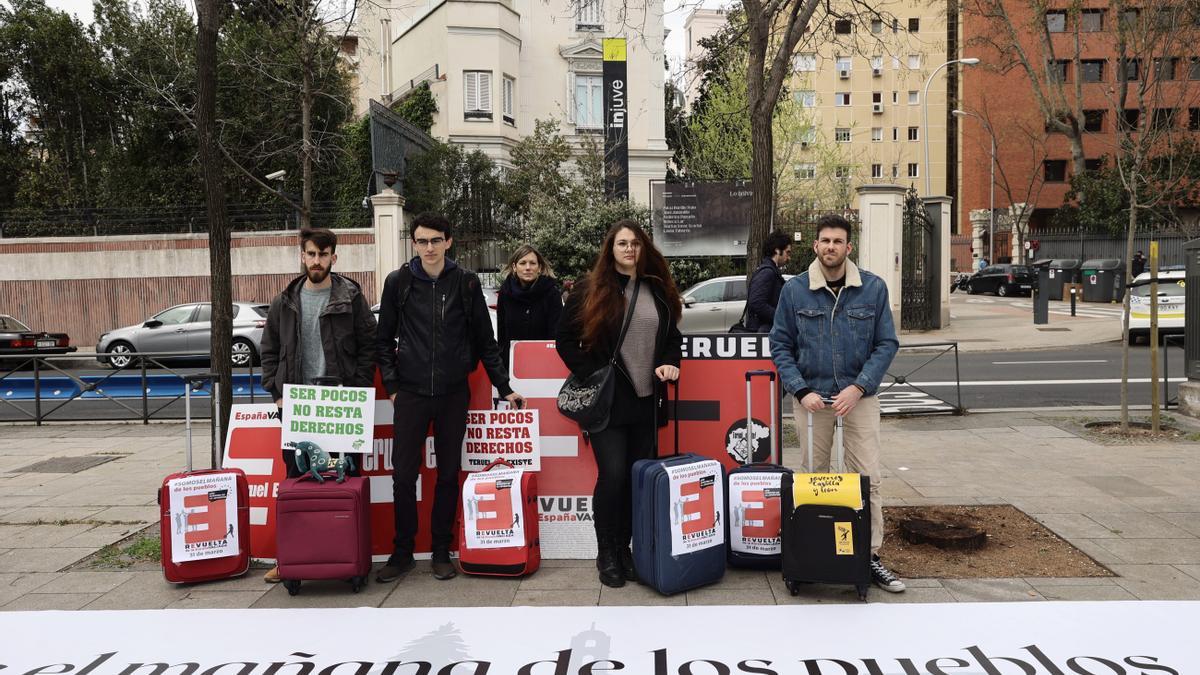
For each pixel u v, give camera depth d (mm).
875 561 4246
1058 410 9766
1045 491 6004
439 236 4430
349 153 25391
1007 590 4152
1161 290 16312
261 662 3555
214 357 5406
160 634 3846
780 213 25266
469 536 4520
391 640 3734
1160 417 8961
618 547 4496
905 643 3592
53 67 26750
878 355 4164
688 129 32375
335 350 4523
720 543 4328
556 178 26547
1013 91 51125
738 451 5133
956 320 23438
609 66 26219
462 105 28688
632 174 30016
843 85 58062
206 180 5367
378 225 19906
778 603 4055
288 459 4473
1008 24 28781
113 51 25906
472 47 28625
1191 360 9070
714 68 13648
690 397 5156
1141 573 4340
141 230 22547
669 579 4133
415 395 4453
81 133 28141
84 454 8445
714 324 15859
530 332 5793
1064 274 32500
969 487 6172
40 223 22672
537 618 3930
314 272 4484
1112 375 12766
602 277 4250
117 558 4992
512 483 4535
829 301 4266
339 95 25578
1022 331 19578
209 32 5281
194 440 9188
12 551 5156
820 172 32812
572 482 4934
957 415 9508
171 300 22047
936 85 57969
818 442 4352
